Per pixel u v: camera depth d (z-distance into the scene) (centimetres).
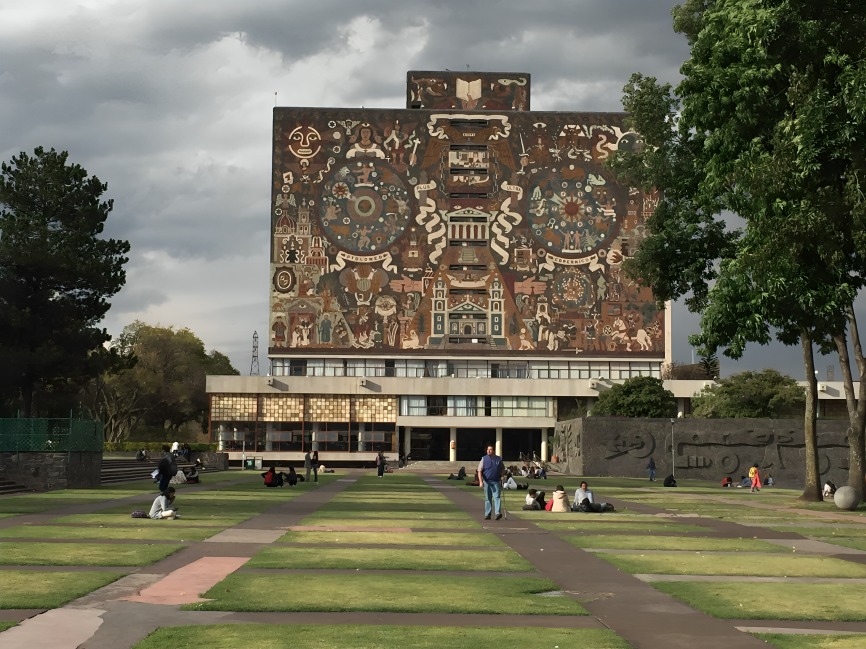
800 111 3488
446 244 15062
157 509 3117
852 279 3922
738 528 3070
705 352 4234
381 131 15175
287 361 15088
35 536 2475
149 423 17562
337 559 2033
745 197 3922
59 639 1231
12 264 7219
